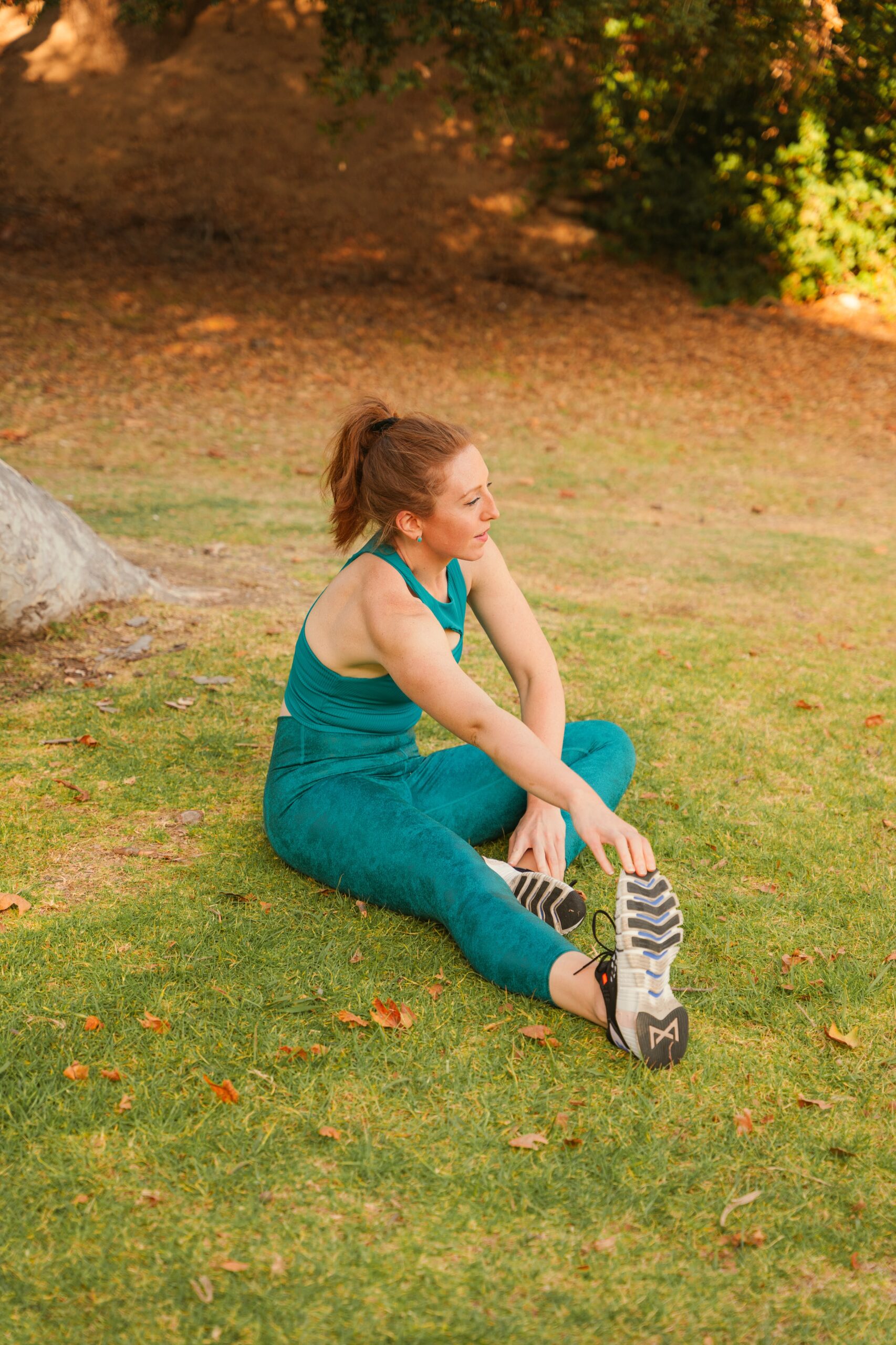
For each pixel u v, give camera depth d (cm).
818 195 1725
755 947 266
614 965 218
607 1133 201
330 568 600
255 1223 177
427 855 251
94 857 292
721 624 566
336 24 1226
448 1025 228
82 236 1675
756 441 1203
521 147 1446
